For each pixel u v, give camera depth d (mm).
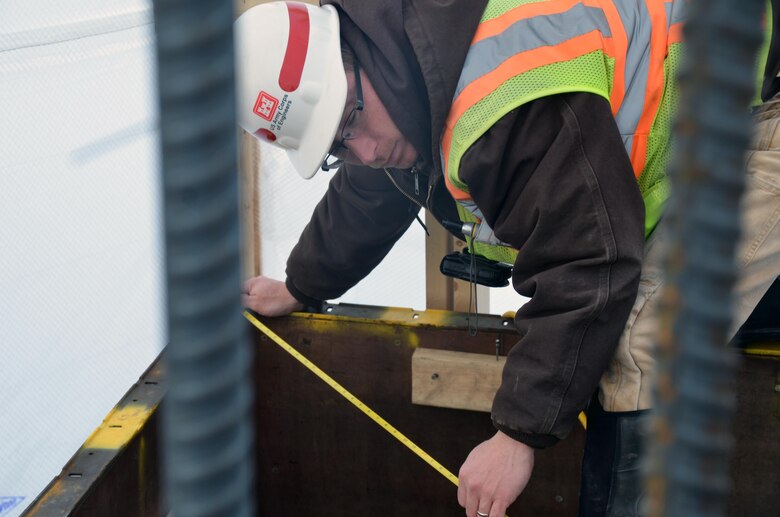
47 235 2744
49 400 2244
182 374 233
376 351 1587
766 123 1222
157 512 1324
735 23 224
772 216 1178
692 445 247
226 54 218
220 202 225
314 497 1706
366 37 1247
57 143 2834
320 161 1307
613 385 1208
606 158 1095
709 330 239
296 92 1283
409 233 2234
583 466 1275
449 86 1144
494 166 1112
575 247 1110
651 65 1170
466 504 1224
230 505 245
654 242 1221
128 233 2799
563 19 1139
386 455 1643
